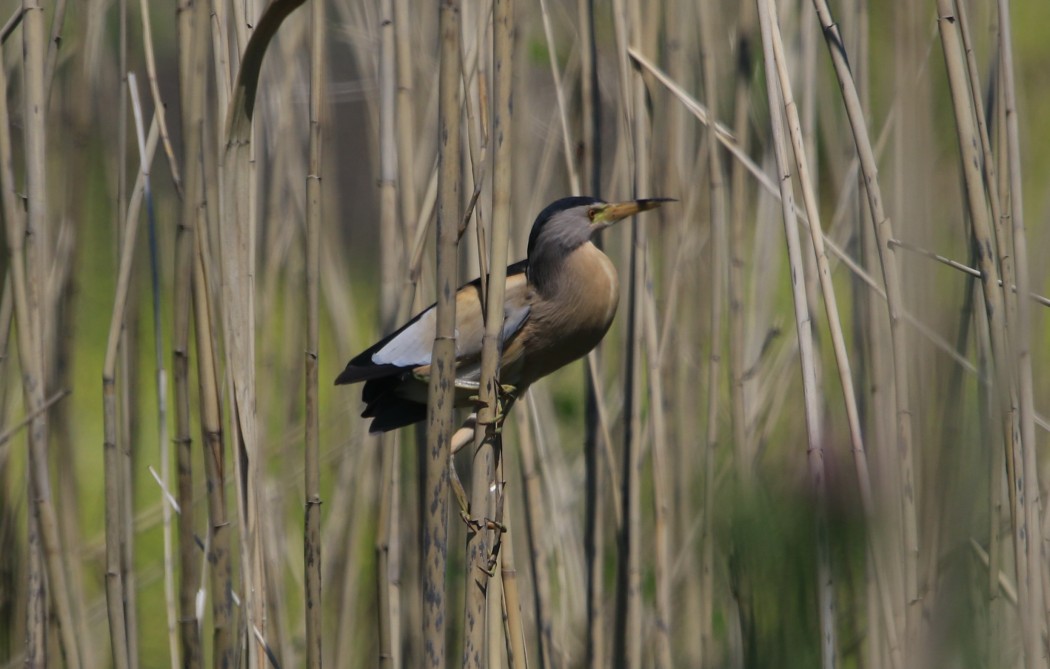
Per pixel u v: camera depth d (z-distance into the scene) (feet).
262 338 21.93
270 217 21.89
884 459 14.23
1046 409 18.70
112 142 22.94
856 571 13.61
